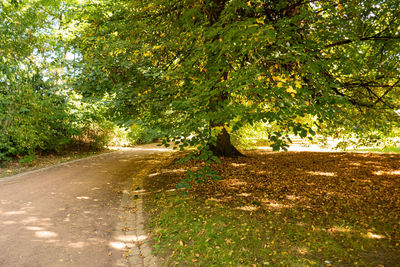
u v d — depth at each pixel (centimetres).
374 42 566
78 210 571
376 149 1309
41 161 1209
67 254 380
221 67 477
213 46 474
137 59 589
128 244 429
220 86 425
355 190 591
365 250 348
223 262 348
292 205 531
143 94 565
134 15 723
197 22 622
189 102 451
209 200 593
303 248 366
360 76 599
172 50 655
